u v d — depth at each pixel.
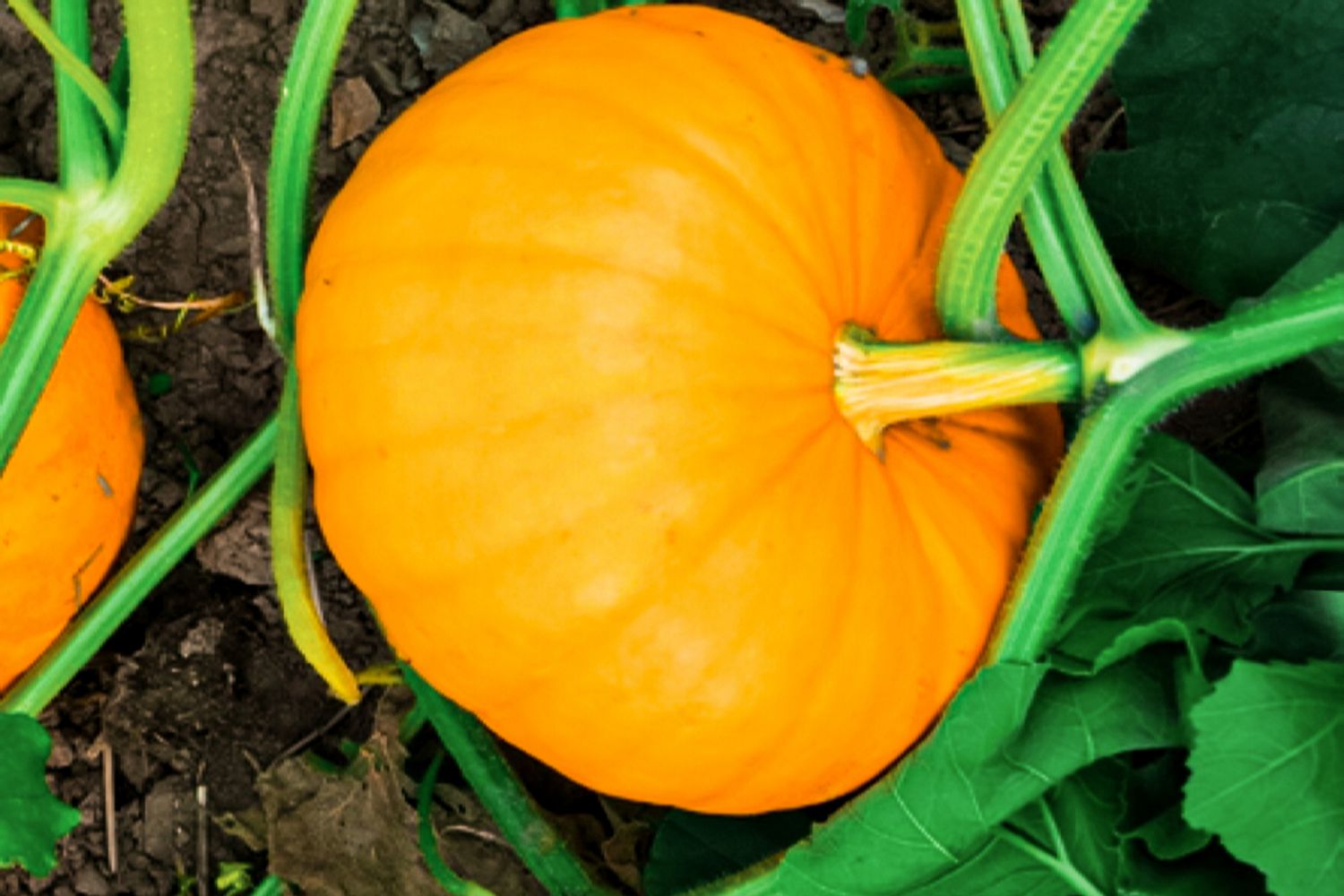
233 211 1.43
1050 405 1.25
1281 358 1.17
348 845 1.37
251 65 1.43
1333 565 1.28
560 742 1.19
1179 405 1.19
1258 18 1.33
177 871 1.41
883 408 1.17
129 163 1.21
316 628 1.28
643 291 1.12
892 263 1.19
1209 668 1.26
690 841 1.32
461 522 1.14
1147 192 1.37
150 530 1.42
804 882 1.22
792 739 1.17
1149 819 1.24
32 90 1.42
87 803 1.41
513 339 1.13
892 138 1.20
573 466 1.12
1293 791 1.17
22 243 1.25
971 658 1.20
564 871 1.33
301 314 1.20
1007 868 1.22
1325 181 1.33
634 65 1.16
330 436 1.18
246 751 1.41
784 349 1.14
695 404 1.12
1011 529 1.21
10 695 1.30
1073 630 1.25
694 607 1.14
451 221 1.14
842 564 1.16
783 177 1.15
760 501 1.14
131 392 1.30
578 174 1.13
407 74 1.44
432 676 1.22
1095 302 1.17
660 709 1.16
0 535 1.23
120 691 1.39
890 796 1.20
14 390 1.21
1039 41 1.46
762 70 1.17
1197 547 1.27
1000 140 1.13
